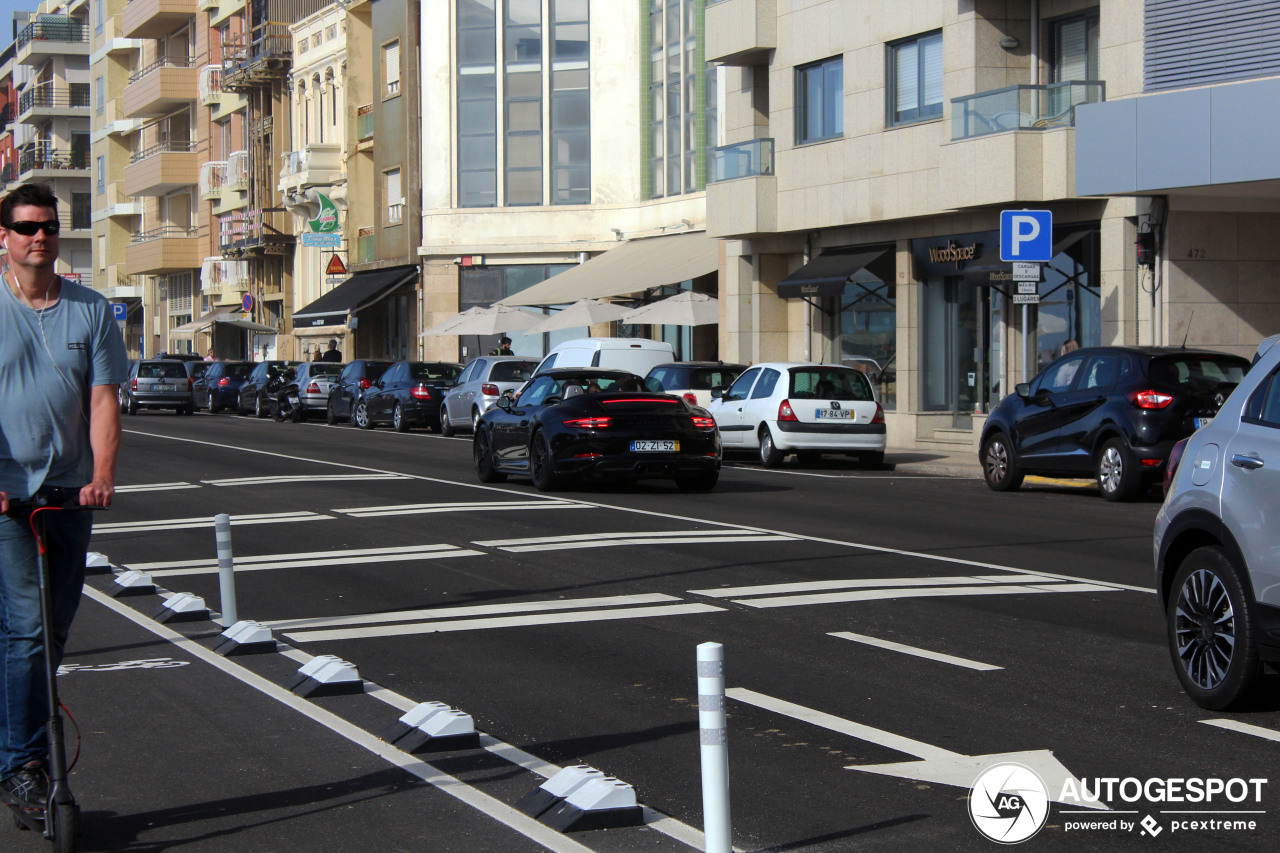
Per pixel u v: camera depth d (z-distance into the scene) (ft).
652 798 19.61
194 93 229.86
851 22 97.91
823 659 28.12
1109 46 79.51
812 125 103.40
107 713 24.67
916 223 94.94
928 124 91.35
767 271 111.34
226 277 217.77
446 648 29.78
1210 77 70.59
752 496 60.85
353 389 123.65
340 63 178.81
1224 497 23.52
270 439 103.81
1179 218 76.07
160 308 262.06
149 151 249.14
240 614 34.14
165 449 91.86
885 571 39.34
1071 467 60.13
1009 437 63.16
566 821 18.16
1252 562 22.79
